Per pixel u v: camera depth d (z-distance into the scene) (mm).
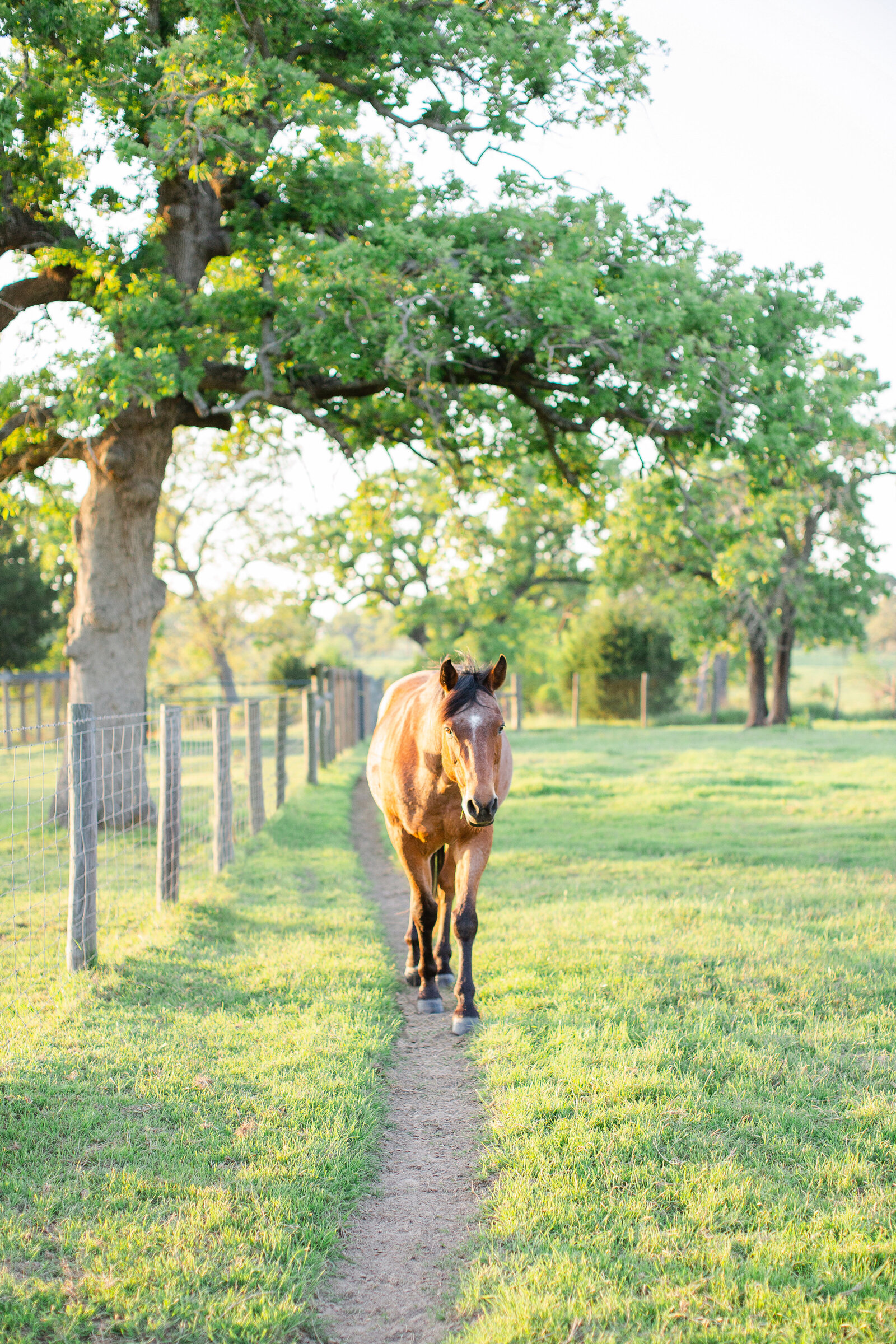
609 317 10398
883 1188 3549
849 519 26969
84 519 12406
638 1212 3441
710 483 14656
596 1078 4473
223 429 13602
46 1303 2938
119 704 12219
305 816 13273
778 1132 3986
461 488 15469
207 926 7301
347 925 7508
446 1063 5082
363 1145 4035
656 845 11172
